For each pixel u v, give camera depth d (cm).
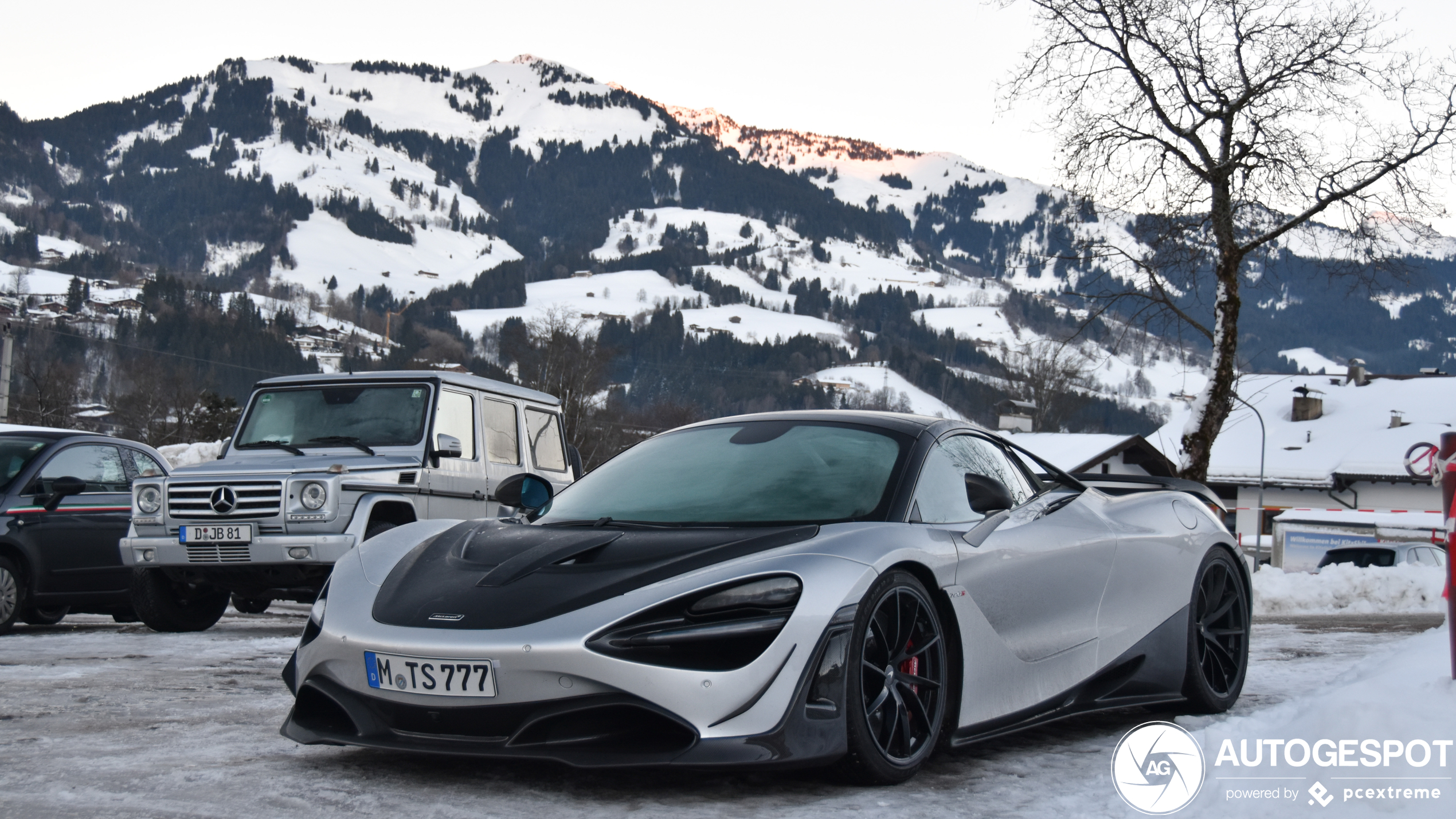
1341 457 4366
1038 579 394
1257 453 4500
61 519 806
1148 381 18062
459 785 315
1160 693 457
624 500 399
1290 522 3169
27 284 19650
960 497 395
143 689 484
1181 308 1852
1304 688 545
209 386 9119
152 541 742
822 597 313
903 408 15712
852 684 313
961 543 368
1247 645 505
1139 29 1816
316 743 331
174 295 17800
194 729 393
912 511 368
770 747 300
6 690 475
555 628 308
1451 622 367
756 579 315
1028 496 438
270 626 870
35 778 314
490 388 869
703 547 338
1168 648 455
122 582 857
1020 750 389
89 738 375
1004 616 376
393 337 18762
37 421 6912
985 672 365
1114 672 433
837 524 351
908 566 344
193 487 738
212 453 2430
